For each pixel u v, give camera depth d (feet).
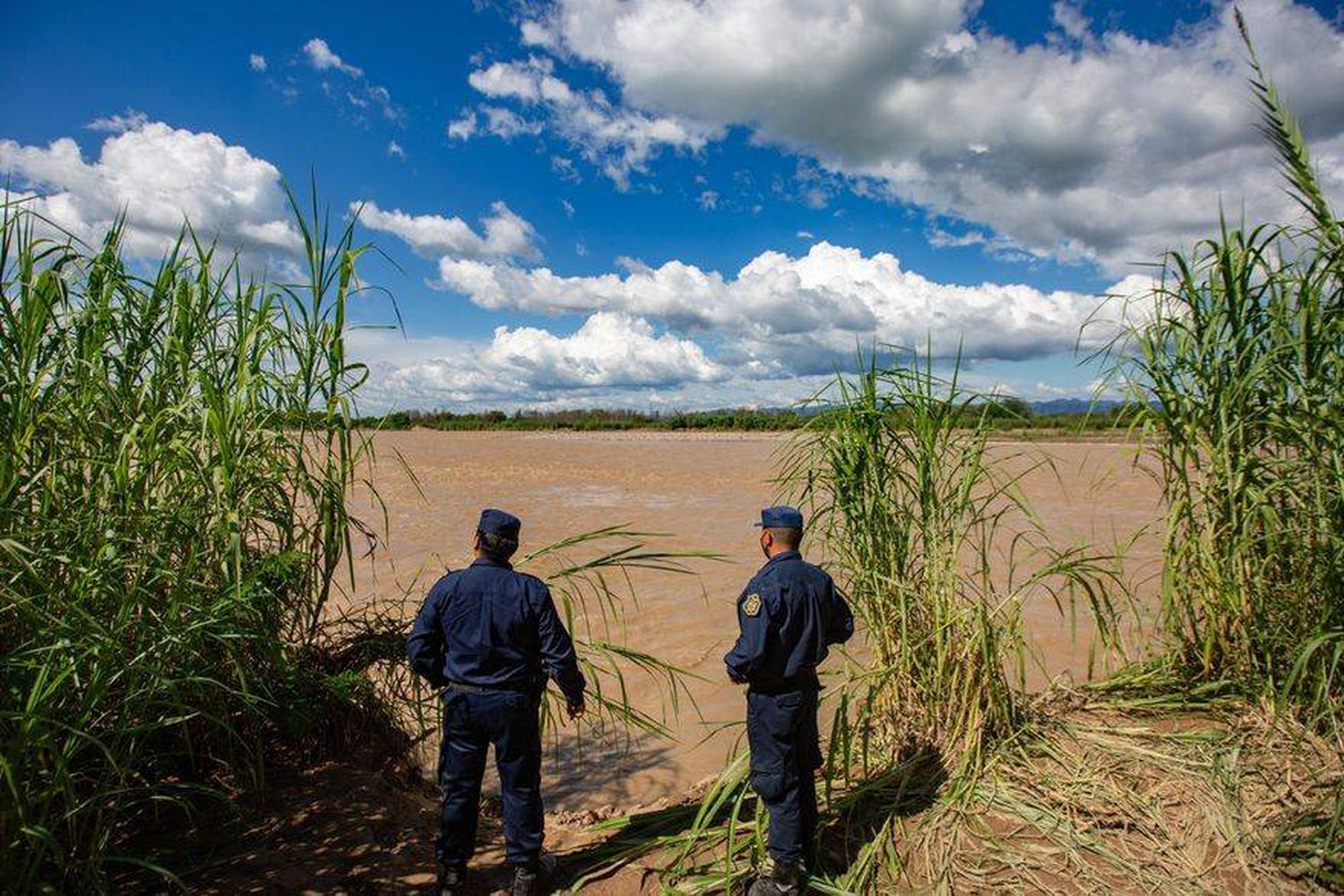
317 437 13.48
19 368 9.82
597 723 19.07
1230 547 13.66
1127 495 51.21
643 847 11.87
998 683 13.73
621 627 25.80
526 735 10.94
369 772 13.53
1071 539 36.86
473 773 10.91
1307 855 10.36
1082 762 12.84
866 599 14.44
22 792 8.16
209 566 11.46
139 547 10.31
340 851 11.34
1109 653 20.94
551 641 11.08
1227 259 13.03
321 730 13.99
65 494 10.55
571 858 12.07
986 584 14.19
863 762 13.55
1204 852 10.73
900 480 14.39
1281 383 13.32
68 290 10.37
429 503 52.39
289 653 13.25
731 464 82.43
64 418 10.69
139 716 9.78
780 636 10.58
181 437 11.35
